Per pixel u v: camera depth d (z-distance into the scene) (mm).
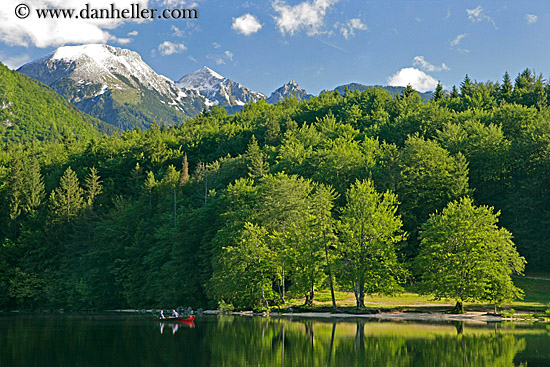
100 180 151625
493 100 183625
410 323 63562
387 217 74125
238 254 79250
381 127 149375
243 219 86125
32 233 113250
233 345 49938
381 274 72562
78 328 66938
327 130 153250
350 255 73938
